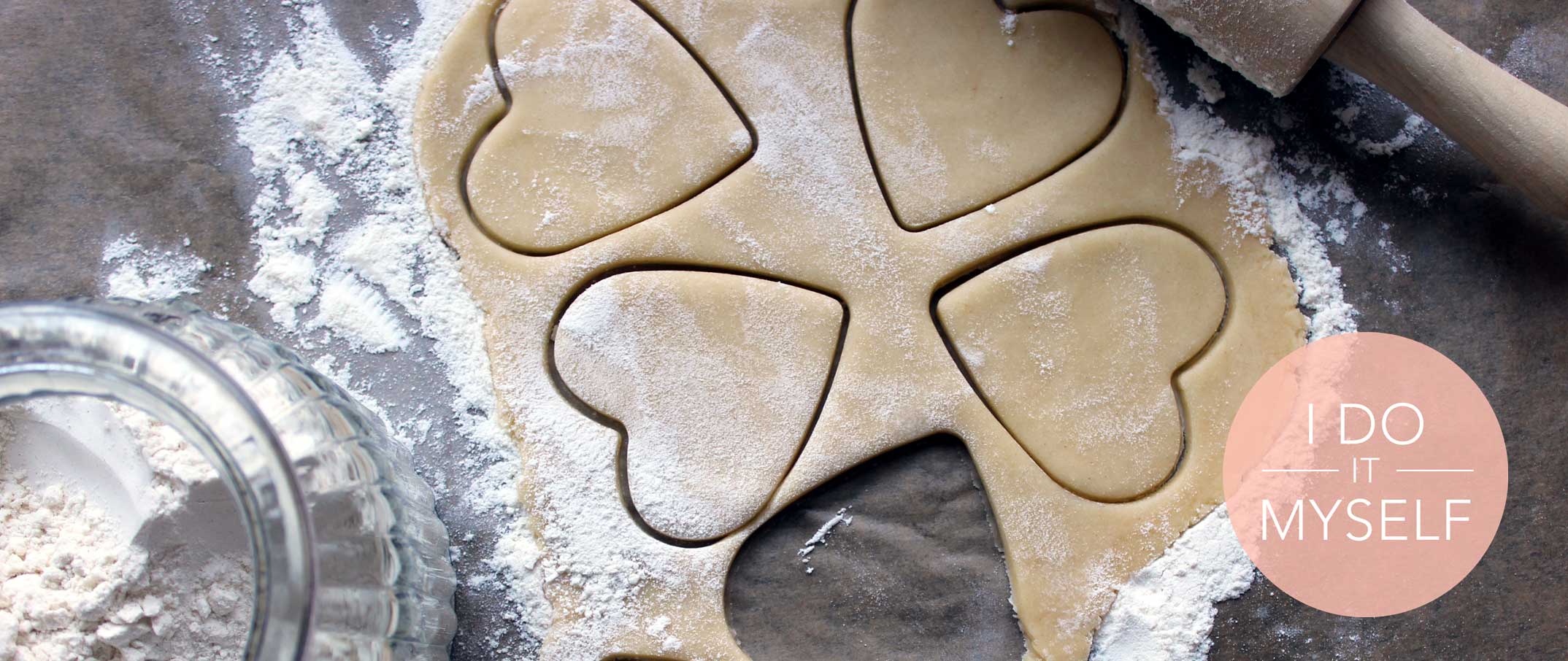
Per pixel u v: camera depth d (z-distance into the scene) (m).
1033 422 0.37
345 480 0.33
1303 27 0.35
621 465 0.37
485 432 0.37
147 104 0.38
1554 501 0.38
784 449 0.37
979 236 0.37
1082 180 0.37
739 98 0.37
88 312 0.30
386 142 0.38
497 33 0.38
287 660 0.29
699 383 0.37
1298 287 0.38
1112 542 0.37
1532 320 0.38
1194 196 0.37
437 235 0.37
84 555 0.34
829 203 0.37
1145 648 0.36
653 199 0.37
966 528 0.37
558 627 0.36
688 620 0.36
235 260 0.37
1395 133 0.38
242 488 0.30
